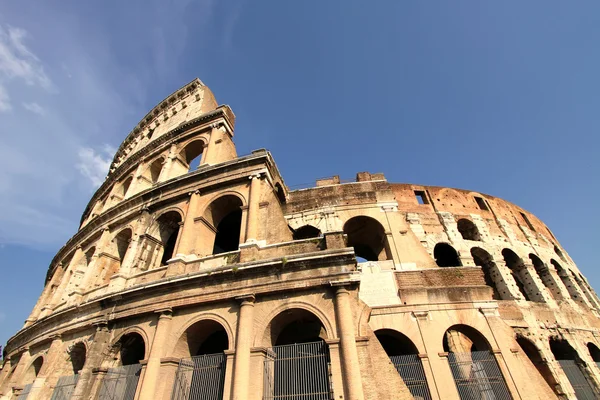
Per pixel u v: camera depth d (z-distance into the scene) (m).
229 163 29.89
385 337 31.27
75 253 38.69
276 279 21.72
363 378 17.59
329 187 38.00
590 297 44.34
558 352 35.12
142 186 39.50
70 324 27.72
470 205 43.97
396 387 17.58
